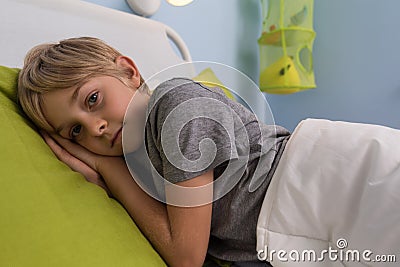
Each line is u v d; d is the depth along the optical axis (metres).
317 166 0.73
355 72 1.80
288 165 0.75
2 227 0.50
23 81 0.77
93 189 0.68
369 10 1.76
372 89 1.76
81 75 0.75
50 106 0.74
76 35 1.10
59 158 0.77
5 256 0.48
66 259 0.52
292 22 1.69
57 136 0.79
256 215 0.77
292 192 0.73
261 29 1.92
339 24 1.84
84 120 0.73
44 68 0.75
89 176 0.77
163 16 1.56
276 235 0.73
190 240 0.68
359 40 1.79
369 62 1.77
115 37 1.19
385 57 1.73
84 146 0.79
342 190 0.70
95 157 0.79
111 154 0.78
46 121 0.76
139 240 0.66
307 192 0.72
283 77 1.67
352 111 1.81
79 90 0.73
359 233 0.65
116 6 1.40
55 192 0.59
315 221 0.71
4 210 0.52
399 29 1.69
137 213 0.72
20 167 0.60
